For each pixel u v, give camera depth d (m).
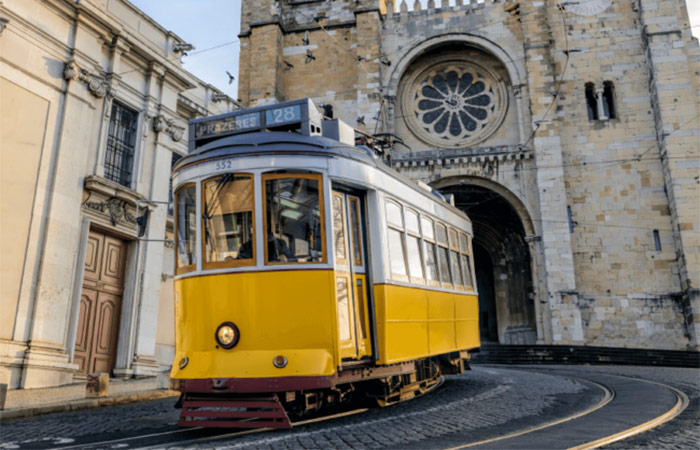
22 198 12.98
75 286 14.10
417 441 6.22
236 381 6.73
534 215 29.36
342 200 7.83
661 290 28.17
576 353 25.36
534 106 30.06
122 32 15.84
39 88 13.64
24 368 12.31
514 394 10.98
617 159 29.95
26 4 13.34
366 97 31.75
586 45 31.52
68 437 7.11
